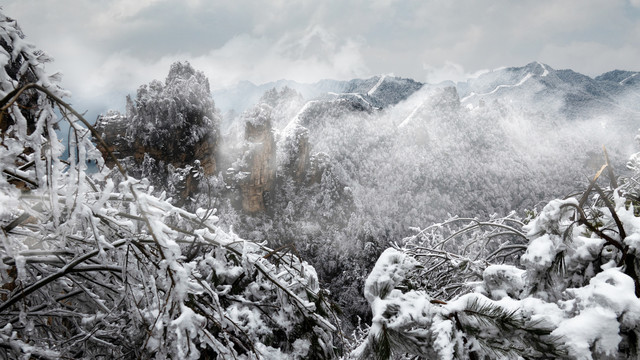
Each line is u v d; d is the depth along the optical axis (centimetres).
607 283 151
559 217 183
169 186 6372
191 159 7050
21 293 205
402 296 176
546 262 178
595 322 138
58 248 231
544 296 183
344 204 8988
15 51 164
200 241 262
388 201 11381
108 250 228
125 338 266
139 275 220
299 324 278
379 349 160
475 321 163
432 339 158
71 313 262
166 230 208
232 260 302
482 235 562
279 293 282
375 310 172
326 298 302
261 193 8081
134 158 6725
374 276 184
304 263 303
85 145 180
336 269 7650
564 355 138
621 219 182
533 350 151
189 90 7481
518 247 498
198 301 237
